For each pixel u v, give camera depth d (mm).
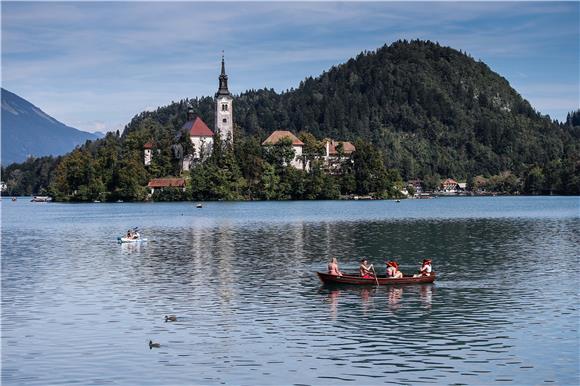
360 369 38188
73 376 37531
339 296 58594
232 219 168000
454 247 96312
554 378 36562
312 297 58250
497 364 38844
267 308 53781
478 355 40500
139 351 41875
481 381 36219
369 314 51344
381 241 105812
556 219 160750
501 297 57594
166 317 49656
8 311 53500
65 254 92312
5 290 62969
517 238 109750
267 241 107562
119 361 39969
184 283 66062
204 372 37938
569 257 83688
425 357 40188
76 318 50812
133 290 62406
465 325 47562
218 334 45625
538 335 44656
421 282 64562
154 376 37375
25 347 42969
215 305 55062
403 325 47750
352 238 111375
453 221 154750
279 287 63312
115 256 89312
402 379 36594
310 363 39250
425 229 130125
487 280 66438
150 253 92312
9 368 38906
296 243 103812
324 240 108188
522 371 37656
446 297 57844
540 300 56062
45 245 105750
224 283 65812
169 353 41406
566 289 60938
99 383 36469
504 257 84312
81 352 41812
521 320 48938
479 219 162625
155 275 71625
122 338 44844
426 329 46531
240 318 50250
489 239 108312
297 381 36469
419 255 87250
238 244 103188
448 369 38062
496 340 43594
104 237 120500
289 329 46844
